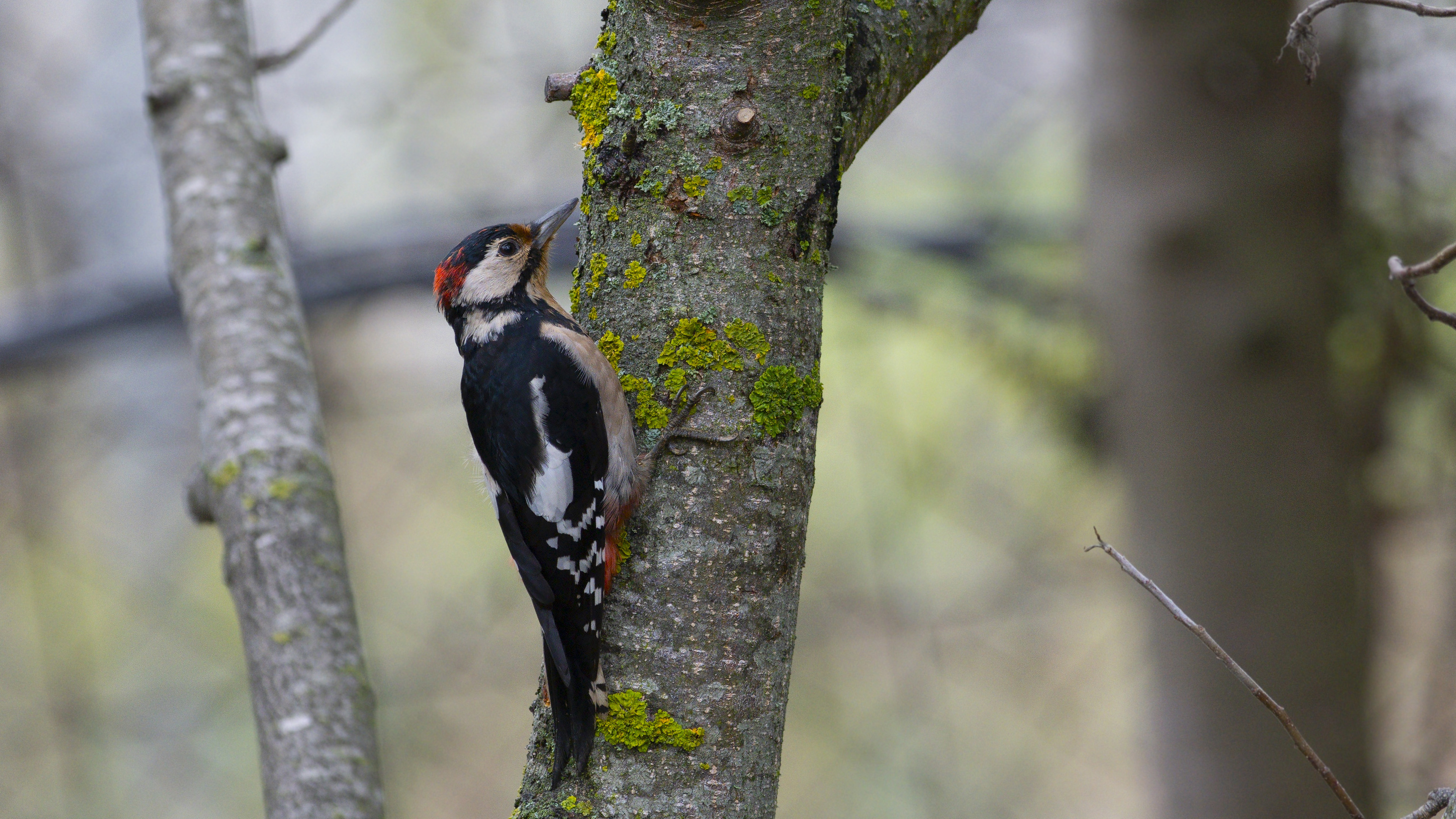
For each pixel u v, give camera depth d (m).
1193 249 10.99
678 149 4.77
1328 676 10.98
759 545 4.63
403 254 12.94
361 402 16.94
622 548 4.69
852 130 4.97
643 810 4.45
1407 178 11.41
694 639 4.56
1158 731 11.62
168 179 7.23
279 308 6.71
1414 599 13.39
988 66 14.87
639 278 4.82
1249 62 10.95
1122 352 11.48
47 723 18.80
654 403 4.75
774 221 4.74
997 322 14.27
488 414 5.72
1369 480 12.78
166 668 18.89
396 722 17.50
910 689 16.67
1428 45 11.13
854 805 16.83
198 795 18.12
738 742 4.52
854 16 5.03
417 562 17.70
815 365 4.84
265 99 14.88
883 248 13.39
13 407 18.81
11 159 17.23
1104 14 11.55
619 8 4.96
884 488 16.73
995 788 16.78
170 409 19.05
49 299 13.23
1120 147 11.41
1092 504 16.27
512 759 17.52
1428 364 11.84
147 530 19.25
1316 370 11.02
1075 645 16.91
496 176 15.71
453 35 15.95
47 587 18.73
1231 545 11.05
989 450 16.53
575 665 4.59
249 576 5.78
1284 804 11.06
